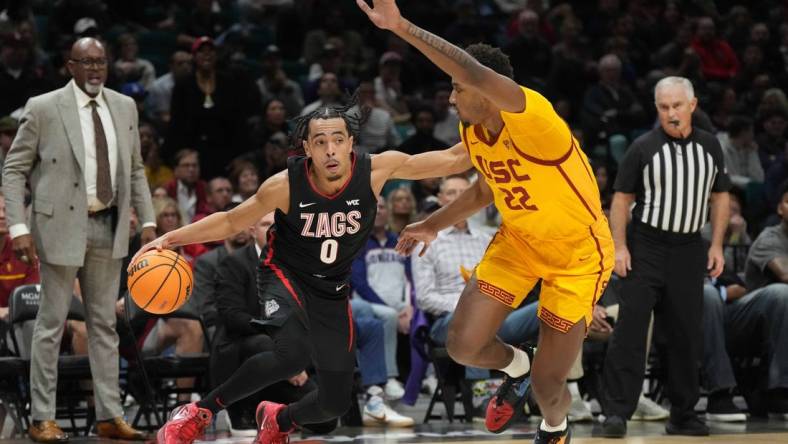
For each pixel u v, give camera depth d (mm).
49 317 11289
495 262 8391
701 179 12031
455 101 7543
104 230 11656
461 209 8820
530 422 13219
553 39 27953
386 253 15516
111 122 11789
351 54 26562
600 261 8258
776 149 23812
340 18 27969
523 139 7449
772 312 13555
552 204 7828
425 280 13961
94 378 11578
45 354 11234
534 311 13031
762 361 14070
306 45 26984
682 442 11141
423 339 13836
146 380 12156
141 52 25266
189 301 13352
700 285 12172
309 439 11602
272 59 23141
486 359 8633
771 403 14125
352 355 9023
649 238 12117
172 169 18922
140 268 8461
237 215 8617
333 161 8359
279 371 8789
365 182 8594
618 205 12305
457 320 8414
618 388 11969
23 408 12273
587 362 13773
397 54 26734
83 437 11812
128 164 11805
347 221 8625
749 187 20969
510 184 7801
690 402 12016
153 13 27641
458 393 16531
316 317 8883
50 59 22062
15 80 19453
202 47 19625
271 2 28531
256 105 20828
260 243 12359
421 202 17953
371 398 13141
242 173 17109
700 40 27781
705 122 17344
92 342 11602
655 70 26109
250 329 11898
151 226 12047
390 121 22078
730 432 12328
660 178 12000
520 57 25750
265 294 9000
